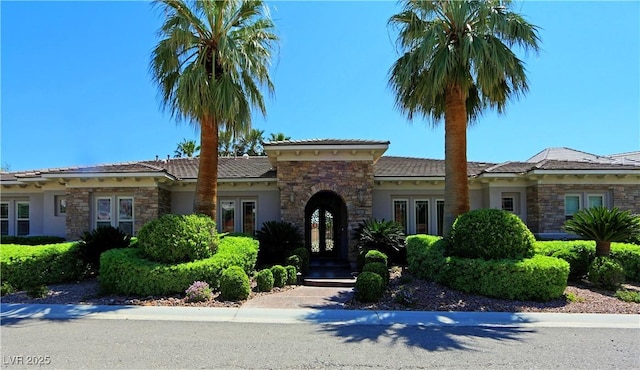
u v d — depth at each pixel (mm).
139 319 8102
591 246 12281
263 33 13617
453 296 9875
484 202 18672
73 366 5363
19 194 19797
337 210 19984
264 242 15414
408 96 13570
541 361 5625
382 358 5734
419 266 12633
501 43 11484
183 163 21984
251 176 18250
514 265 9609
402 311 8750
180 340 6609
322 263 17359
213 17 12523
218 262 10859
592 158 19734
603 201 17094
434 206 18719
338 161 16641
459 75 11875
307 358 5723
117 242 12570
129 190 17281
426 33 11859
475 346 6336
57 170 17656
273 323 7824
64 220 18812
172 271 10141
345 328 7449
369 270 11461
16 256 11062
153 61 12852
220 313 8602
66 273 12117
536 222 17094
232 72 12680
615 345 6406
